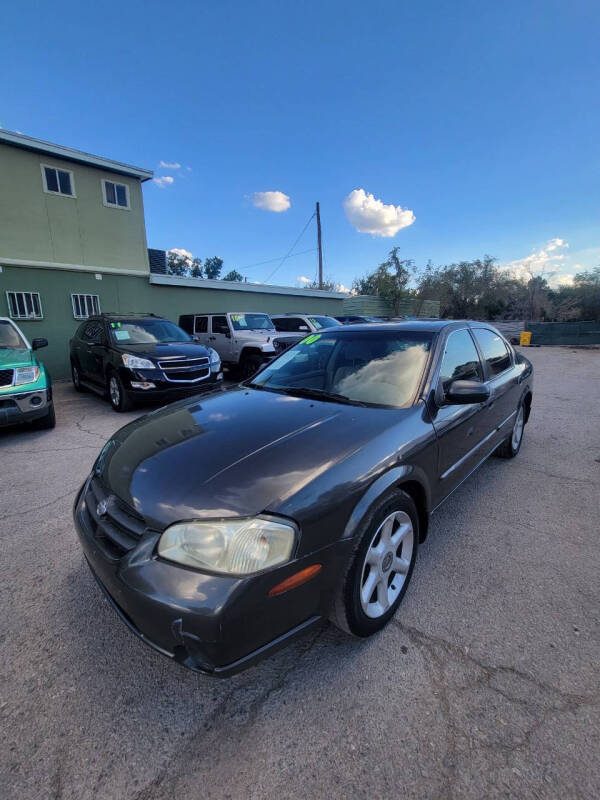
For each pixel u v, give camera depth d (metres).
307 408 2.51
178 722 1.65
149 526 1.71
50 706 1.71
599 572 2.57
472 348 3.41
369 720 1.64
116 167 12.40
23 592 2.42
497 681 1.80
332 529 1.74
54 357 11.44
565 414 6.59
